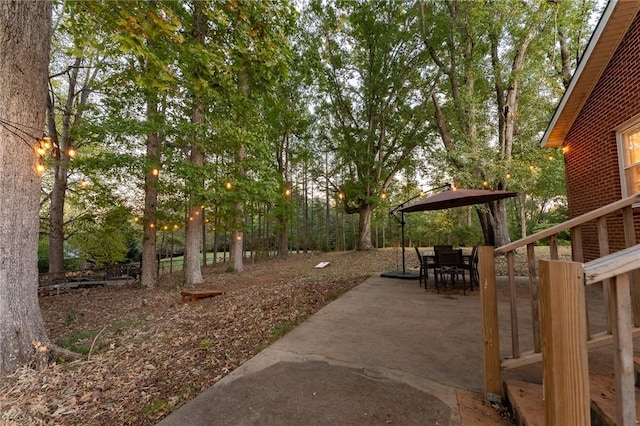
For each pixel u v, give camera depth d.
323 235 26.88
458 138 10.66
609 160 5.30
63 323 6.25
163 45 4.68
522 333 3.29
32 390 2.72
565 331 1.00
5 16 3.30
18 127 3.42
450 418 1.87
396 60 14.91
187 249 9.60
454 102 10.72
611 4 4.61
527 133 10.94
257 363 2.71
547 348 1.05
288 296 6.06
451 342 3.11
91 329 5.60
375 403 2.05
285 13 4.59
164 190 8.63
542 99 10.38
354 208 17.25
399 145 15.93
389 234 25.58
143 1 3.77
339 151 16.62
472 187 8.91
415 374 2.44
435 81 13.20
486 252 2.13
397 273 7.98
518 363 1.98
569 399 0.98
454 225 19.80
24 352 3.33
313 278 8.80
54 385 2.79
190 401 2.15
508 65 10.25
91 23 4.46
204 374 2.74
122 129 7.25
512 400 1.87
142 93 7.93
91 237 12.11
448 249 6.01
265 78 5.20
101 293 9.30
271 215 15.76
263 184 8.98
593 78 5.62
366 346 3.05
